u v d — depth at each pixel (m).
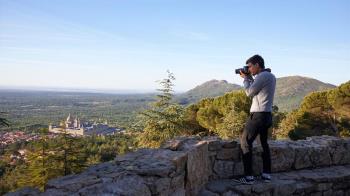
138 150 4.16
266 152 4.93
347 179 5.46
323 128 21.55
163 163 3.55
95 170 3.36
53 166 13.90
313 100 21.38
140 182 3.11
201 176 4.48
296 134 21.27
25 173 14.47
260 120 4.60
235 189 4.53
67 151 14.30
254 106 4.66
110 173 3.22
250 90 4.53
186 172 3.95
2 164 23.64
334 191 5.35
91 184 2.91
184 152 4.00
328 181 5.28
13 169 20.36
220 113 20.00
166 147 4.32
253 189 4.59
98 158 14.72
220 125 18.94
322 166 5.92
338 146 6.13
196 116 21.67
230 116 18.08
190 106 22.33
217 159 4.93
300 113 22.28
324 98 20.94
